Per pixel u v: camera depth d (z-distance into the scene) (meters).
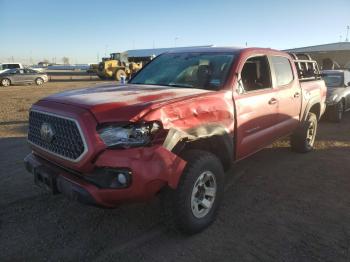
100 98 3.53
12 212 4.30
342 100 10.95
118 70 39.81
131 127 3.14
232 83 4.31
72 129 3.22
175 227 3.63
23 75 31.16
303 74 6.72
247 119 4.51
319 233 3.84
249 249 3.52
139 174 3.07
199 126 3.64
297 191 5.01
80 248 3.53
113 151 3.10
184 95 3.75
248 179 5.48
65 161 3.33
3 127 9.88
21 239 3.70
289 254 3.44
